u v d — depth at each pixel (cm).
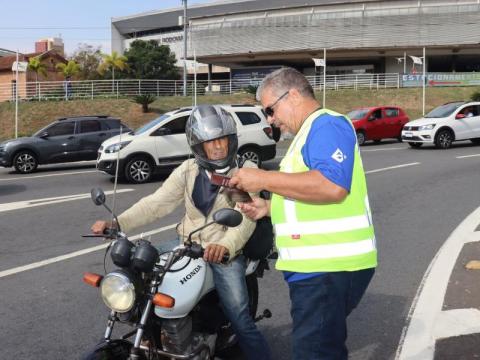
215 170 338
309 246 267
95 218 964
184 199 367
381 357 420
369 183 1273
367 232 271
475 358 402
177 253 307
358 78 5250
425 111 4119
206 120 331
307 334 269
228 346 379
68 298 561
